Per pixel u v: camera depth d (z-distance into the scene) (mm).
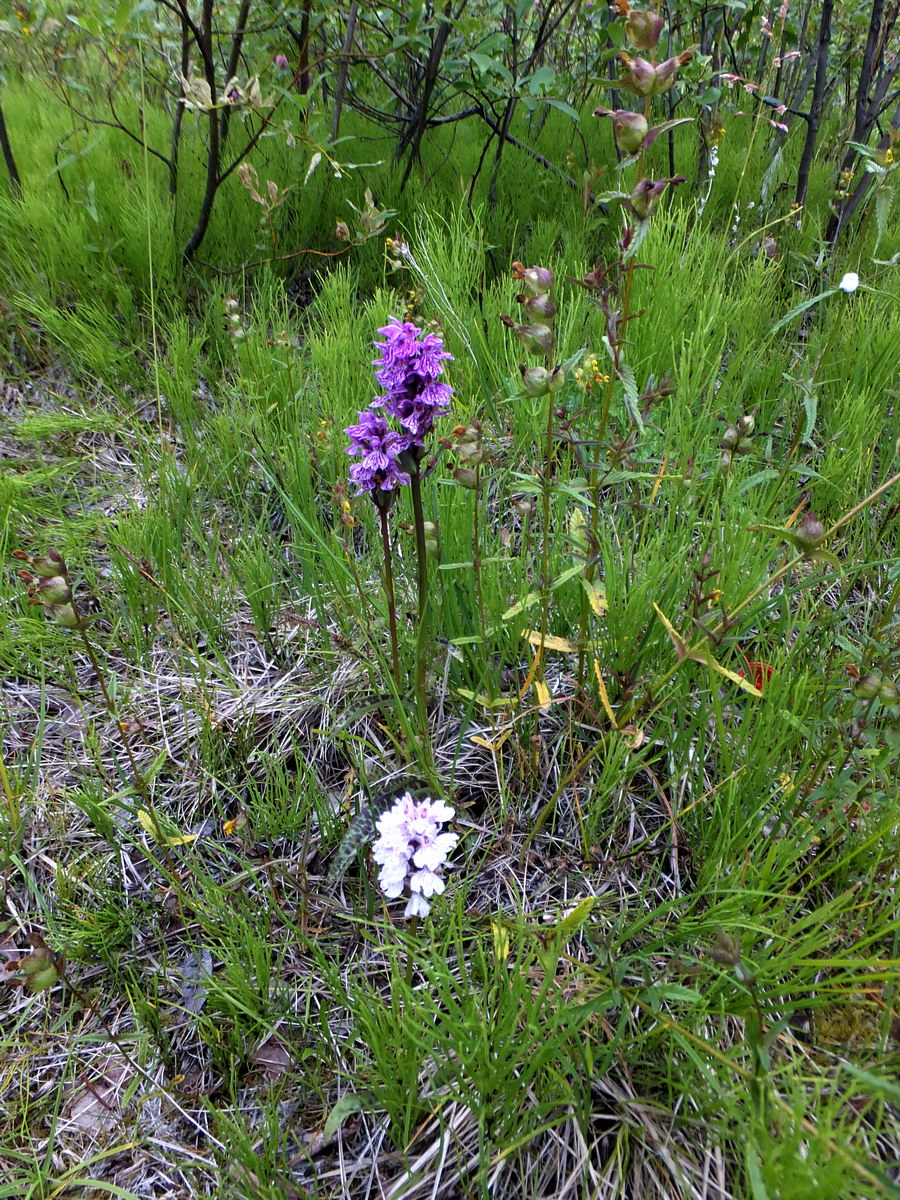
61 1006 393
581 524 441
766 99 824
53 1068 376
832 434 618
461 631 483
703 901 391
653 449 559
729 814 382
